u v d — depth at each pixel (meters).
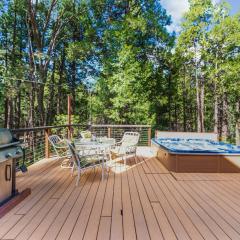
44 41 14.06
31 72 11.80
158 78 16.05
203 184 4.07
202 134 7.58
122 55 12.97
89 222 2.57
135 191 3.65
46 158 6.13
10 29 14.31
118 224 2.53
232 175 4.71
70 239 2.22
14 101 15.27
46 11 13.88
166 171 4.98
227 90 16.12
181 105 21.02
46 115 14.97
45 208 2.95
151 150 7.50
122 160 6.12
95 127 8.73
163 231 2.39
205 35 16.23
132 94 13.30
